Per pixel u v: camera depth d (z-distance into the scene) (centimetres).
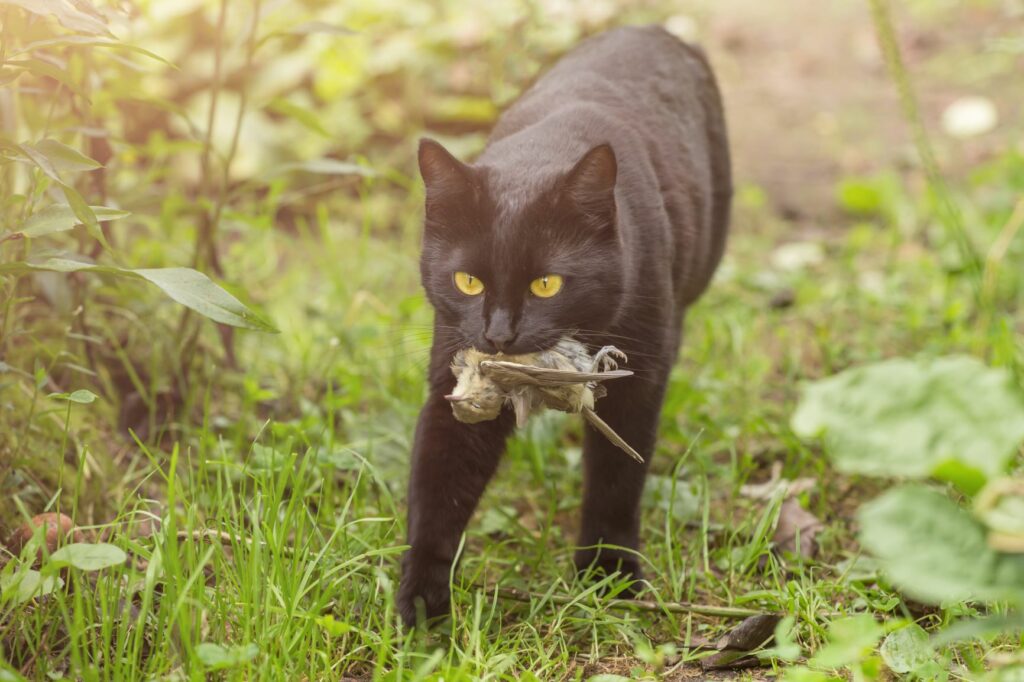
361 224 642
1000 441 193
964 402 197
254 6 374
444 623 294
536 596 303
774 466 385
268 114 679
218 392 414
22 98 392
